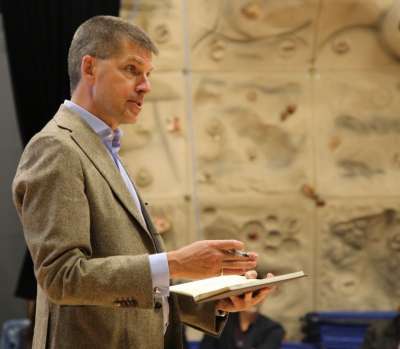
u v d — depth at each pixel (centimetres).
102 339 449
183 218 1186
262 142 1196
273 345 1065
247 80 1184
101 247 450
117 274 423
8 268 1370
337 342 1127
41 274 425
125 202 465
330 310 1198
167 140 1181
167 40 1156
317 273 1201
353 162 1203
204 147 1186
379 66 1196
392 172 1204
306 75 1193
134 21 1147
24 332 1144
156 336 475
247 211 1196
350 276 1204
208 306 527
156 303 477
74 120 477
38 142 451
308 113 1195
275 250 1198
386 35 1156
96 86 482
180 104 1177
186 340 1063
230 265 446
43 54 1005
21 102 1011
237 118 1189
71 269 420
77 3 1002
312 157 1198
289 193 1198
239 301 504
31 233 432
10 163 1370
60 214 429
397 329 1023
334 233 1202
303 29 1164
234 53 1173
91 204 450
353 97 1198
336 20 1159
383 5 1137
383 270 1207
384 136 1203
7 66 1366
